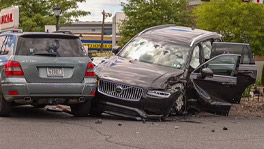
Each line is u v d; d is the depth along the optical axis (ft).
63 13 167.84
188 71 42.65
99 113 42.06
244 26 139.13
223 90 44.19
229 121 41.60
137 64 43.19
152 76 40.45
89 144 27.22
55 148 25.88
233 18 137.18
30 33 38.83
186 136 31.30
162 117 39.63
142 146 27.12
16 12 105.19
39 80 37.88
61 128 33.12
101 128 33.63
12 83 37.37
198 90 42.80
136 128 34.30
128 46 46.93
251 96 66.64
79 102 39.24
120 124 35.55
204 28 143.13
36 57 38.06
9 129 32.19
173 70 42.27
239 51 46.37
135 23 173.68
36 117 40.32
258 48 142.41
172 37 46.42
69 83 38.50
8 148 25.71
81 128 33.35
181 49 44.52
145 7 172.55
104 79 40.27
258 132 34.78
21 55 37.99
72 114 41.93
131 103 39.14
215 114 45.78
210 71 42.37
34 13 164.76
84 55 39.70
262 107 54.60
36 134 30.32
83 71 38.99
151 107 39.27
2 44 40.73
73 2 169.07
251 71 45.98
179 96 40.32
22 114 42.34
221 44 46.03
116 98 39.47
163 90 39.45
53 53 38.47
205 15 142.10
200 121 40.34
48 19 161.27
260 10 138.21
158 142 28.58
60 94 38.29
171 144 28.09
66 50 39.14
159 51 44.80
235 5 137.69
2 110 38.99
